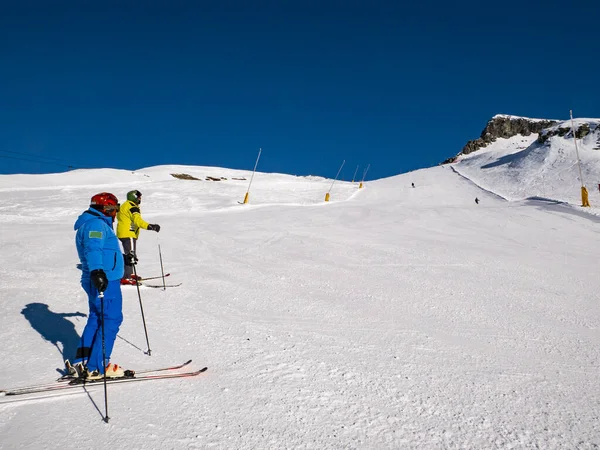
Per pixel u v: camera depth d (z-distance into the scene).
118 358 4.03
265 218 20.47
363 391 3.53
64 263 8.92
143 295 6.50
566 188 42.97
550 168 53.47
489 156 83.62
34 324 4.89
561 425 3.11
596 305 6.79
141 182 39.41
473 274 9.02
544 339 5.10
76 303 5.88
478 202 37.75
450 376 3.92
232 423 2.96
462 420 3.13
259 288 7.22
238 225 17.41
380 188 52.72
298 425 2.98
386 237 14.66
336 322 5.47
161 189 34.91
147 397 3.27
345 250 11.71
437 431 2.98
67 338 4.50
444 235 15.57
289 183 56.31
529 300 7.00
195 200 29.66
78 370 3.48
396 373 3.93
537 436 2.95
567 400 3.51
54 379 3.49
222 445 2.69
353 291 7.26
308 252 11.30
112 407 3.10
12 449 2.53
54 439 2.66
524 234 16.05
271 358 4.16
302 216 21.64
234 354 4.23
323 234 15.05
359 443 2.79
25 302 5.77
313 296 6.80
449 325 5.54
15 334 4.52
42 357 3.94
